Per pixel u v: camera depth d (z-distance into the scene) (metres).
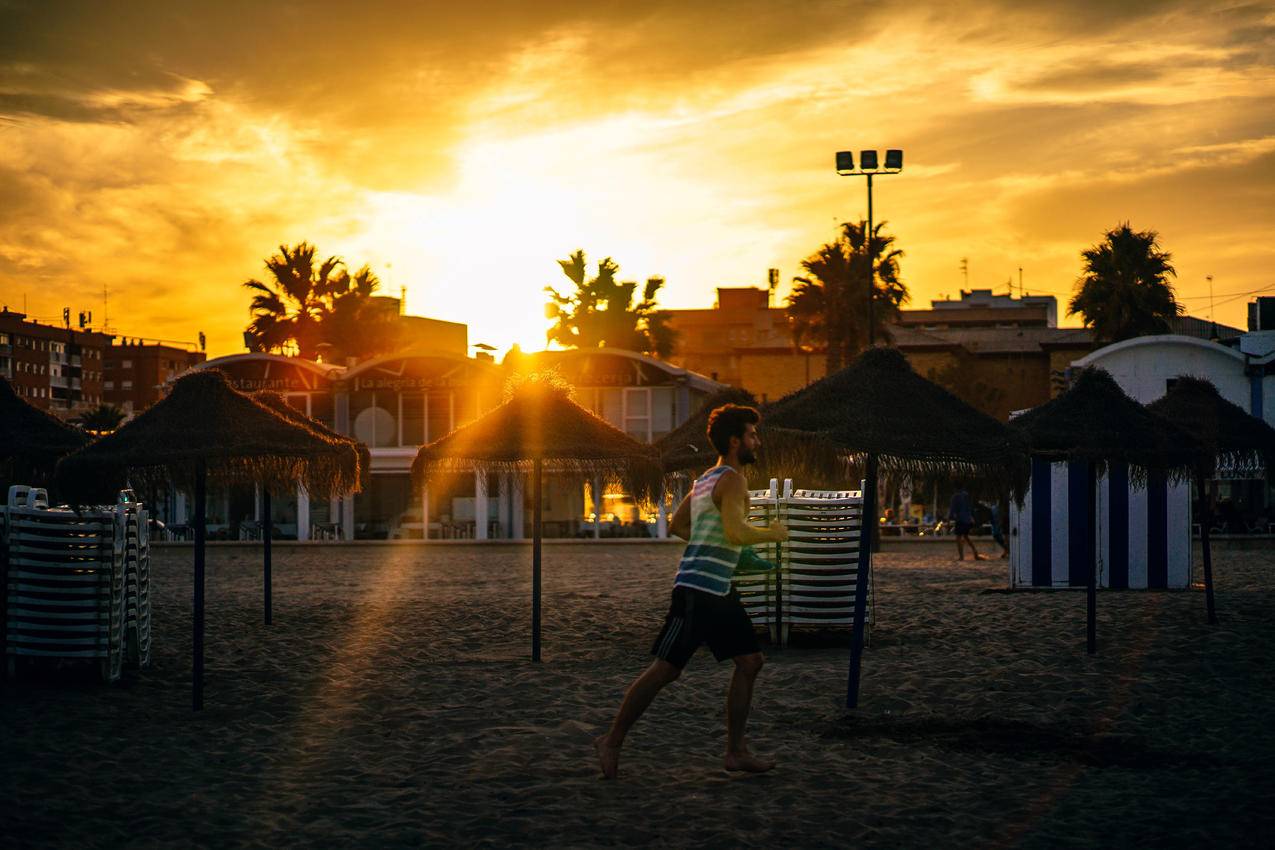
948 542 40.56
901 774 7.62
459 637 14.84
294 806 6.95
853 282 50.69
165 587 22.70
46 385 137.25
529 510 47.34
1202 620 15.67
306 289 61.22
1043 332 77.12
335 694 10.72
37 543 11.02
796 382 71.88
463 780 7.54
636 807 6.87
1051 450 13.17
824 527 14.23
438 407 48.59
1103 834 6.30
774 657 13.13
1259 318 63.59
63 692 10.65
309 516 48.28
